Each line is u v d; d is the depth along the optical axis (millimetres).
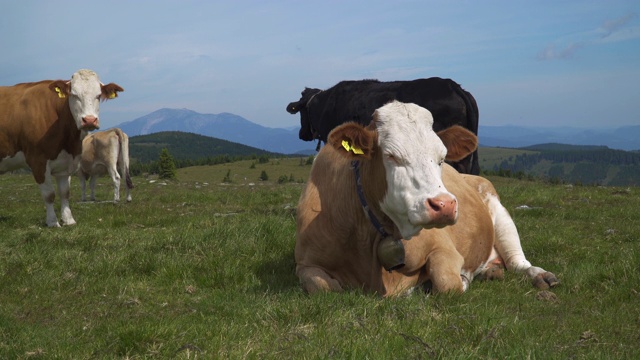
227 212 14148
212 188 25156
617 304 5793
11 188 24859
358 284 6078
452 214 4742
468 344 4434
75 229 11016
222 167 149500
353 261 6051
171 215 13250
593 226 11180
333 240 6000
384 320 4918
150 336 4930
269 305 5633
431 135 5180
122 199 19422
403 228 5242
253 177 132625
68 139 12656
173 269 7664
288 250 8578
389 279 5926
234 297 6520
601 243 9391
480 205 7199
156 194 21344
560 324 5062
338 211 5945
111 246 9250
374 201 5496
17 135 12516
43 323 5867
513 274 7156
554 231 10375
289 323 5062
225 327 5102
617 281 6492
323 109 13734
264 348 4520
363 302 5355
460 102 12578
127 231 10844
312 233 6105
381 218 5551
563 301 6047
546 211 12875
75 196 21188
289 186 25203
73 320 5875
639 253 7297
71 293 6832
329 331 4730
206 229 9602
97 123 12508
